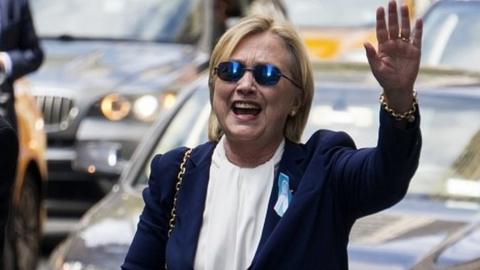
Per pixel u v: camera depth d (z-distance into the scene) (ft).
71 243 40.37
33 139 54.70
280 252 24.58
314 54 81.20
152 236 26.02
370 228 38.06
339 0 88.22
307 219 24.68
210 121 26.32
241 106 25.49
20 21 51.83
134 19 72.23
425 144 42.24
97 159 63.05
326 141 25.30
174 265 25.11
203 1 72.59
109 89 64.95
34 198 54.75
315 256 24.64
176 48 70.44
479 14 52.54
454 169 41.45
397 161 24.09
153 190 25.95
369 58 24.08
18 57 51.31
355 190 24.68
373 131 42.63
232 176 25.36
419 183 41.09
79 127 64.28
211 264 24.90
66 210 63.26
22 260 53.36
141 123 64.49
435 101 43.52
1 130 28.66
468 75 46.75
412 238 37.52
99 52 68.64
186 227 25.21
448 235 36.94
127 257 26.18
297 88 25.73
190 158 25.73
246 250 24.85
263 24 25.73
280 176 25.21
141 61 67.77
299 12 88.07
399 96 23.97
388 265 36.27
